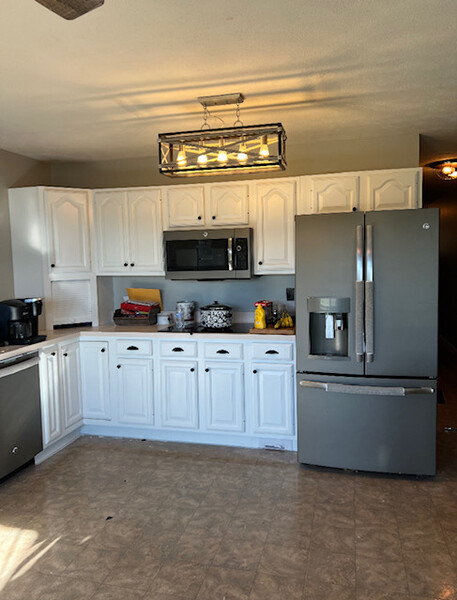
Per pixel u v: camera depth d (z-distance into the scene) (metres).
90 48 2.20
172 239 4.00
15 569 2.38
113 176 4.57
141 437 4.10
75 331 4.09
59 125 3.41
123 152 4.26
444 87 2.80
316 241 3.33
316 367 3.40
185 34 2.08
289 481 3.27
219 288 4.43
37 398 3.54
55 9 1.42
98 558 2.46
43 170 4.61
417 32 2.11
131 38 2.10
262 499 3.03
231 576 2.30
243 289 4.38
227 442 3.92
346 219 3.26
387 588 2.20
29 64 2.36
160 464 3.57
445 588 2.19
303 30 2.07
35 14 1.87
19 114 3.15
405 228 3.16
